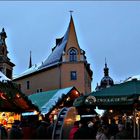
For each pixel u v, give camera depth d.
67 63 49.00
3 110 22.28
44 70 52.09
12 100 21.91
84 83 48.66
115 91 13.53
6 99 21.58
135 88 13.35
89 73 57.16
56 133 9.73
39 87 52.66
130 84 13.73
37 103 35.03
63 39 55.94
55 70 50.00
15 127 11.41
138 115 17.08
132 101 12.91
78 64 49.09
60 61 49.53
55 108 32.53
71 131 9.79
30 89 54.66
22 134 11.27
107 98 13.21
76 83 48.50
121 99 13.02
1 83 21.20
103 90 13.77
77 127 9.97
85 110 20.92
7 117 24.86
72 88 34.72
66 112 9.89
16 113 24.81
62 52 50.09
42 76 52.47
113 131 12.59
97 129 12.63
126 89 13.48
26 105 23.36
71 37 50.28
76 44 49.88
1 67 50.75
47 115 31.69
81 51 49.69
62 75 48.88
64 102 33.59
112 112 19.11
